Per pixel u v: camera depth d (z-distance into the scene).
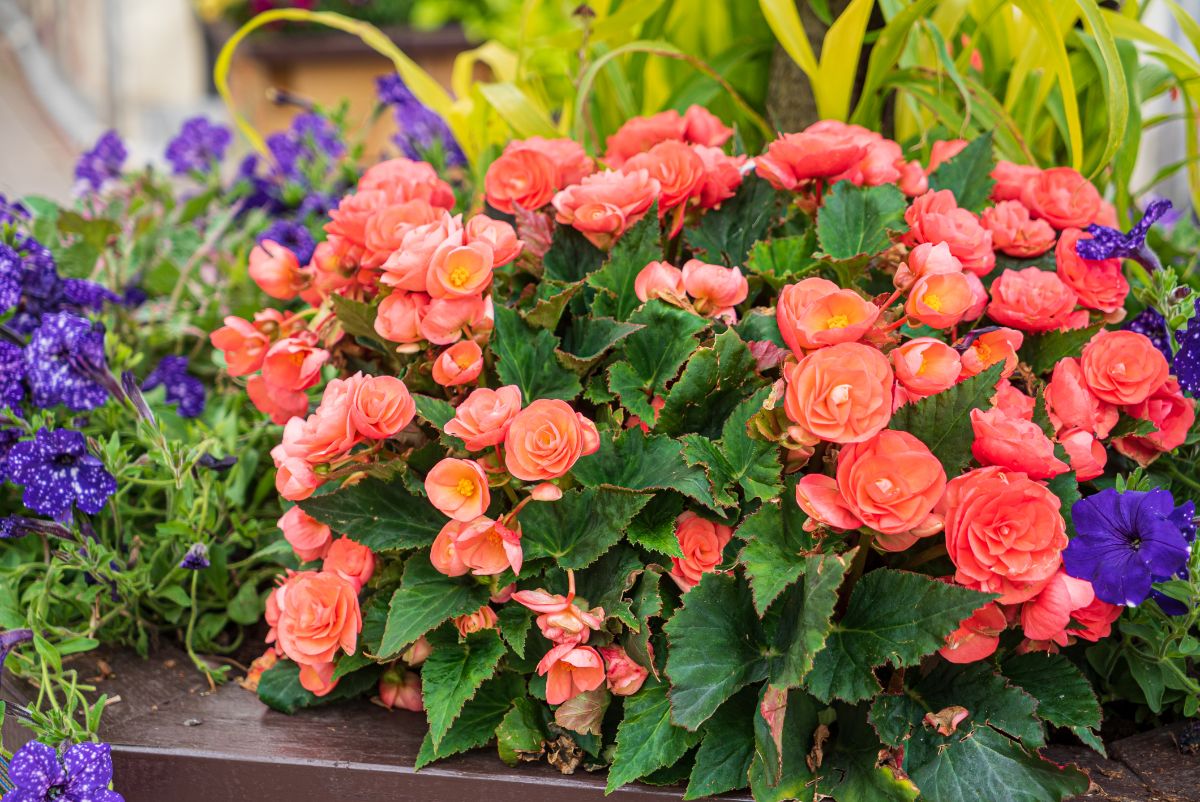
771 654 1.06
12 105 6.54
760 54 1.94
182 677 1.38
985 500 0.97
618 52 1.58
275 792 1.15
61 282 1.54
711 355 1.14
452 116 1.89
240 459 1.57
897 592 1.02
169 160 2.22
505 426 1.04
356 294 1.32
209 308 1.88
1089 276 1.30
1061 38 1.41
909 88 1.65
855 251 1.26
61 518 1.34
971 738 1.03
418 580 1.15
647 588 1.09
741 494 1.14
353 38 4.70
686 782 1.09
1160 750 1.17
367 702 1.29
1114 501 1.03
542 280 1.30
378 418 1.07
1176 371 1.18
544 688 1.11
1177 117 1.75
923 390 1.04
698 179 1.31
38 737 1.16
